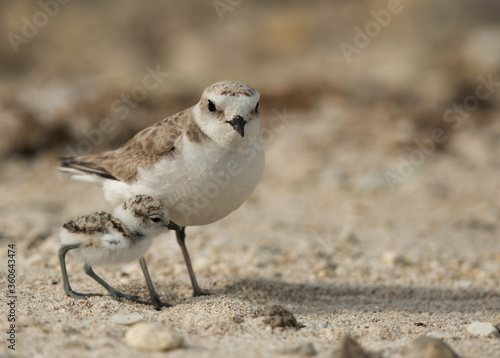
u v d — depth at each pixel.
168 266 9.82
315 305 8.41
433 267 10.31
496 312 8.14
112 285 8.62
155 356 5.77
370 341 6.52
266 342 6.32
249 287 8.98
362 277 9.82
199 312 7.37
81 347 5.84
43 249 10.20
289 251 10.95
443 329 7.11
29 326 6.29
